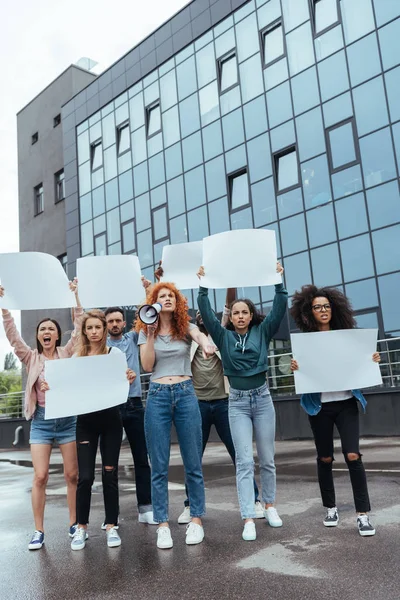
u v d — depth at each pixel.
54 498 6.38
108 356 4.04
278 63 15.60
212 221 17.08
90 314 4.21
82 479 3.95
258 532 3.93
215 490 6.01
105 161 21.75
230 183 16.72
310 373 3.87
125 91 21.06
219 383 4.79
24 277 4.26
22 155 27.22
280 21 15.68
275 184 15.36
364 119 13.54
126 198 20.50
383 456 7.70
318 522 4.07
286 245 14.85
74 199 23.11
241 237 4.18
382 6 13.40
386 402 10.68
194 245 5.01
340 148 13.96
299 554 3.33
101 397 3.95
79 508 3.95
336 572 2.96
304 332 4.20
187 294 16.50
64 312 23.16
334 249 13.82
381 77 13.30
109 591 2.96
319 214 14.22
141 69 20.34
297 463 7.81
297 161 14.84
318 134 14.46
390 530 3.70
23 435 18.97
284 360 12.92
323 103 14.42
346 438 3.80
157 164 19.27
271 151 15.55
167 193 18.77
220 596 2.76
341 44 14.16
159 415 3.87
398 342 11.02
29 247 25.97
